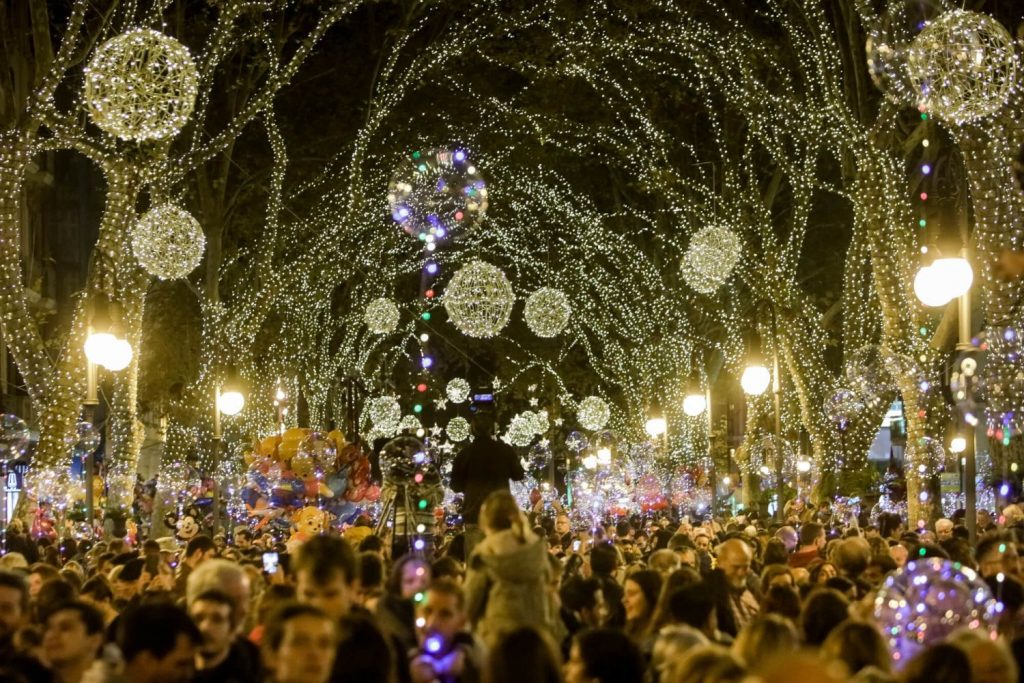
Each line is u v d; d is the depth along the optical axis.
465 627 7.80
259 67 34.75
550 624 9.27
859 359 24.58
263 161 38.16
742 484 35.47
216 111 36.72
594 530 23.92
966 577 6.94
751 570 13.20
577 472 38.81
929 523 22.97
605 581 10.74
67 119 20.84
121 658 6.75
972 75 11.98
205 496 31.34
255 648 7.59
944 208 13.48
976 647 6.14
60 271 48.41
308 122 38.81
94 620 7.36
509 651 6.03
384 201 38.03
